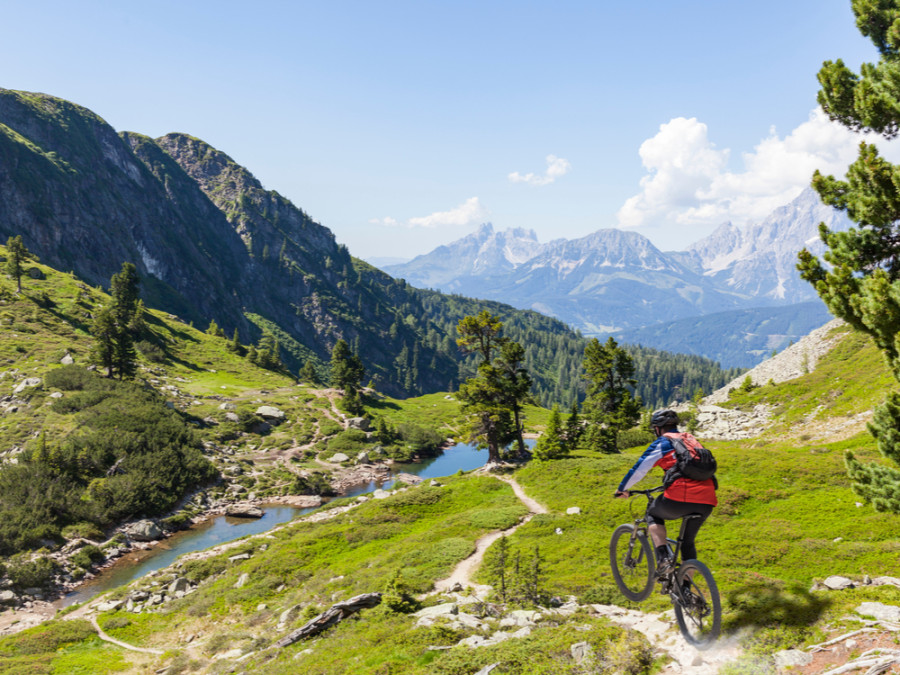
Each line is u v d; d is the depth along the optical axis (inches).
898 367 289.4
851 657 225.9
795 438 2108.8
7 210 7603.4
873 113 315.9
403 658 574.9
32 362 3786.9
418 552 1346.0
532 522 1464.1
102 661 1117.7
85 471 2512.3
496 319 2388.0
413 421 5418.3
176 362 5595.5
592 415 2726.4
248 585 1491.1
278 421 4426.7
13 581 1745.8
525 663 374.9
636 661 288.7
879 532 892.6
